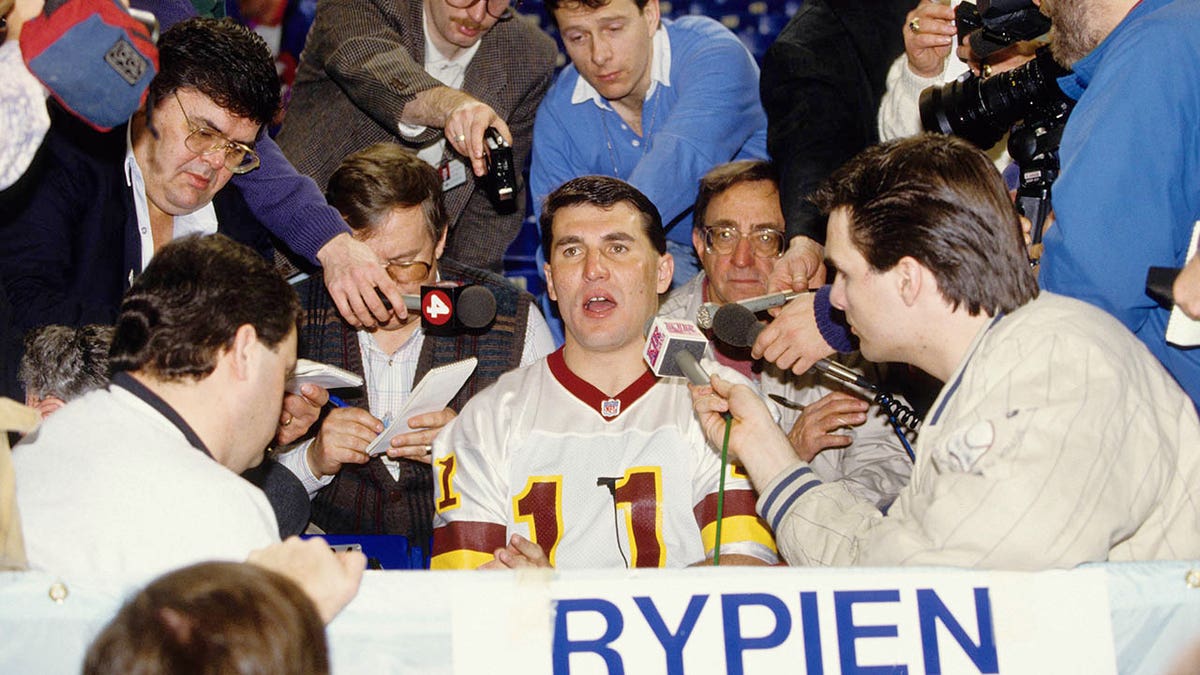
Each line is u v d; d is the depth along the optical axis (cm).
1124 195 202
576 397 243
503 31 352
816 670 153
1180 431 170
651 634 152
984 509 156
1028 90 246
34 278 248
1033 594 154
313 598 144
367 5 338
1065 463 155
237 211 289
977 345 173
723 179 312
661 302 329
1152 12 209
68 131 250
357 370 291
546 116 353
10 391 221
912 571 154
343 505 286
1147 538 167
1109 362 164
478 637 150
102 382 228
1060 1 223
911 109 311
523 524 235
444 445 245
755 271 308
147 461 160
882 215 175
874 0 325
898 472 273
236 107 251
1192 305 171
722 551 229
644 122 347
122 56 186
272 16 409
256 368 174
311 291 297
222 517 157
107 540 153
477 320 265
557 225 250
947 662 153
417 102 315
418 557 280
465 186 344
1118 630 154
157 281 173
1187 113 201
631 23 326
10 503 152
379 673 149
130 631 112
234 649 111
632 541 232
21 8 183
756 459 191
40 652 144
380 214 289
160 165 254
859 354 282
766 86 326
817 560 176
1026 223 245
